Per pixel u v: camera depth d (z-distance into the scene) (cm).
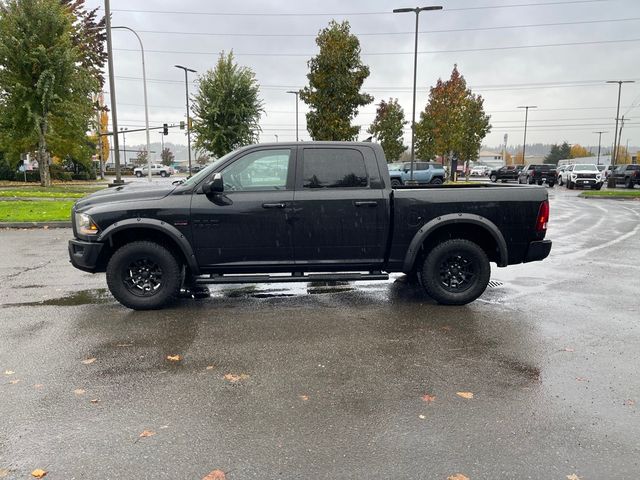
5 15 2586
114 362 447
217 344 495
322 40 2223
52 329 538
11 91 2583
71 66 2652
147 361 450
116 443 316
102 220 587
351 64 2234
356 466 293
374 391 391
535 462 298
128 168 7988
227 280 608
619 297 677
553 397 381
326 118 2234
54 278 782
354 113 2302
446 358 460
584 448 312
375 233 613
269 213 596
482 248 663
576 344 496
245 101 3162
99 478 281
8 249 1032
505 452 308
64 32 2708
